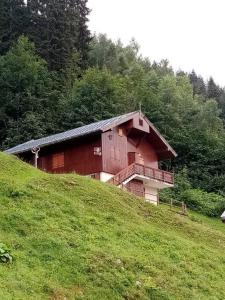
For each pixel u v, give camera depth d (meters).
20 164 35.62
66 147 51.69
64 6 100.69
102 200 33.88
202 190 81.06
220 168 89.94
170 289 25.08
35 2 101.56
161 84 107.12
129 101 91.44
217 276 28.88
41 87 85.50
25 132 77.19
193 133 94.94
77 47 107.44
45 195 30.98
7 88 83.44
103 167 49.41
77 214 30.12
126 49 131.12
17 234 26.03
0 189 30.02
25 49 89.94
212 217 70.50
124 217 32.84
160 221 35.53
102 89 87.56
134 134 54.03
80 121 81.50
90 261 24.98
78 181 35.56
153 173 51.88
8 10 100.56
